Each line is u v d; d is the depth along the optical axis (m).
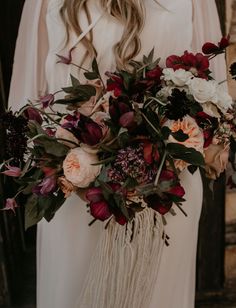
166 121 1.08
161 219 1.20
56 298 1.41
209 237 2.03
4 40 1.83
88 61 1.29
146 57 1.20
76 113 1.10
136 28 1.24
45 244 1.42
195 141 1.07
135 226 1.16
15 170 1.11
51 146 1.06
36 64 1.44
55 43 1.31
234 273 2.07
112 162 1.05
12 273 1.99
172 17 1.31
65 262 1.36
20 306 2.05
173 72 1.11
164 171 1.04
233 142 1.28
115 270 1.19
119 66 1.24
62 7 1.28
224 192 1.97
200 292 2.08
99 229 1.34
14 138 1.11
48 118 1.23
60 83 1.33
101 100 1.11
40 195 1.08
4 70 1.85
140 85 1.08
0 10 1.80
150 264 1.22
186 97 1.06
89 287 1.26
